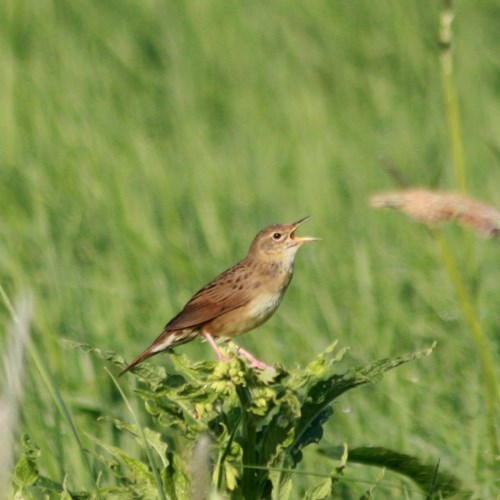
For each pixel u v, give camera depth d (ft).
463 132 63.67
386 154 60.90
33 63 70.28
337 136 63.67
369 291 43.45
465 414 34.12
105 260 46.09
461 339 39.09
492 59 73.77
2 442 16.97
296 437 22.38
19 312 17.29
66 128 60.70
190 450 21.72
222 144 63.00
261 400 21.21
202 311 30.78
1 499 17.13
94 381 35.32
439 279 45.09
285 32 77.20
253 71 73.15
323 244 48.75
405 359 22.29
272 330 40.11
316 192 55.06
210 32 77.82
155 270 44.68
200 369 21.39
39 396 33.88
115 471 22.77
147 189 53.72
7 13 75.82
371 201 23.27
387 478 29.66
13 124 59.62
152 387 21.88
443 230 49.37
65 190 53.06
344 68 73.15
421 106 68.28
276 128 65.00
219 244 48.85
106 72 70.28
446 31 29.66
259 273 31.73
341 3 81.92
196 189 54.95
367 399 34.58
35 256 45.78
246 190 55.52
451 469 30.96
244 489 22.22
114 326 39.86
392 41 77.36
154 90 69.05
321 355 21.29
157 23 79.05
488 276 45.55
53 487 22.80
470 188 56.95
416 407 34.81
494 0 83.41
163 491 21.29
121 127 62.39
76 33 76.54
